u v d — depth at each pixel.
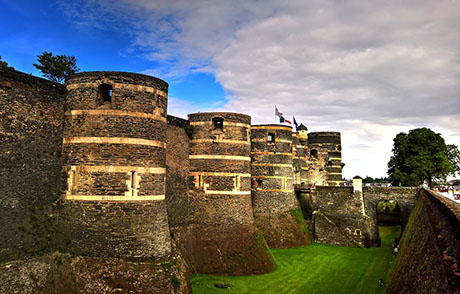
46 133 20.72
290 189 45.00
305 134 63.53
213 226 31.05
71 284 18.58
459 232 12.53
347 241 47.41
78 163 20.56
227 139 32.69
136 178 20.98
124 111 21.19
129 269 19.58
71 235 19.94
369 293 27.41
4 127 18.75
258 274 30.45
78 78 21.44
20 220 18.89
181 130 32.00
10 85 19.16
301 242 44.31
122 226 20.17
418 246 20.83
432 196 25.06
